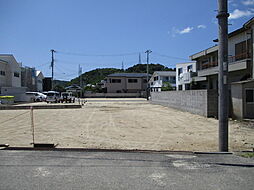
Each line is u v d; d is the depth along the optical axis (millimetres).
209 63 22188
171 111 17250
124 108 20344
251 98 11453
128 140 7438
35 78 50156
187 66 32219
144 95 52156
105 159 4730
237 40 16922
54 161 4559
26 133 8492
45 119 12531
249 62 14484
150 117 13516
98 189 3252
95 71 90500
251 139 7465
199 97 13992
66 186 3348
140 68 78938
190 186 3354
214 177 3709
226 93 5582
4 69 35469
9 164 4344
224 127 5578
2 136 7918
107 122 11453
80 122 11414
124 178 3664
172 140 7453
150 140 7449
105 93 52688
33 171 3965
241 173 3896
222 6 5527
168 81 44062
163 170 4055
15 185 3373
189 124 10781
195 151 5539
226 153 5211
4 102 25047
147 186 3355
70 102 28703
